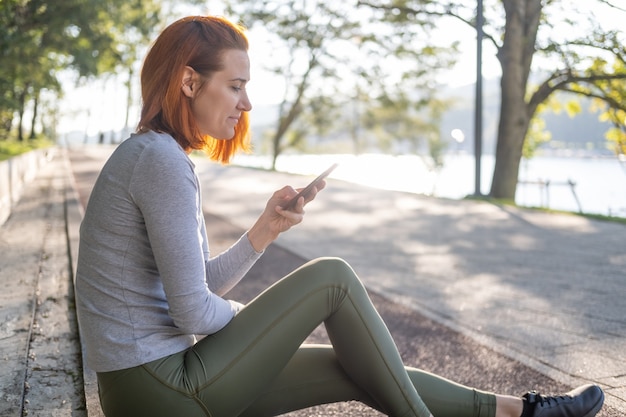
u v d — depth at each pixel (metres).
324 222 9.41
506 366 3.25
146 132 1.80
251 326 1.80
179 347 1.78
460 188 30.08
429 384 2.06
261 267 6.00
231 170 22.33
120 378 1.74
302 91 30.78
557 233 8.29
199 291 1.71
